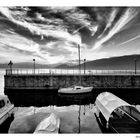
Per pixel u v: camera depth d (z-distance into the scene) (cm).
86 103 1858
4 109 1243
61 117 1294
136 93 2472
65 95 2361
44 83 2664
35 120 1239
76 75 2659
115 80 2653
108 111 1024
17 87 2673
